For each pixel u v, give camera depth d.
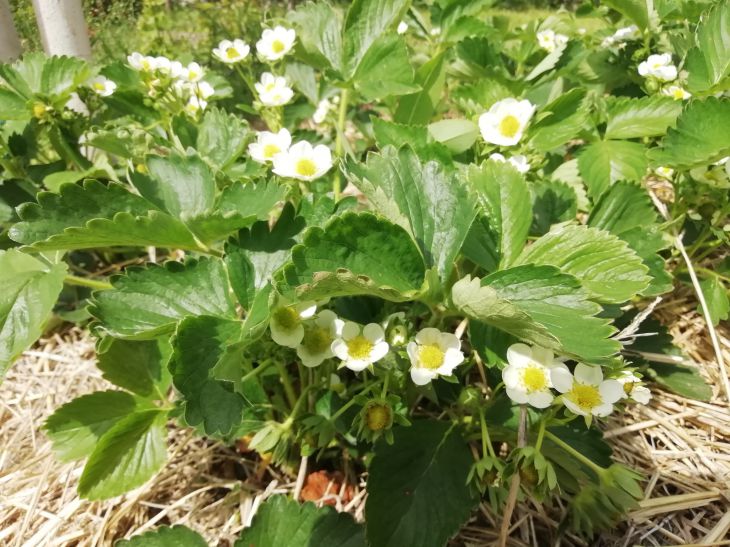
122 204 0.31
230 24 1.19
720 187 0.37
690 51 0.41
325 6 0.48
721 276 0.41
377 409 0.26
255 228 0.29
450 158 0.35
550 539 0.32
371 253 0.26
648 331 0.39
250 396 0.33
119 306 0.27
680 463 0.35
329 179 0.41
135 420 0.32
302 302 0.26
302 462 0.33
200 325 0.26
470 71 0.57
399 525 0.27
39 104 0.47
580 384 0.25
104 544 0.33
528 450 0.24
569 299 0.25
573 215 0.39
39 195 0.29
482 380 0.38
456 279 0.32
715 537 0.31
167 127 0.49
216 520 0.33
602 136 0.46
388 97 0.54
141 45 1.05
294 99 0.61
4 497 0.36
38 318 0.29
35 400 0.43
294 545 0.28
